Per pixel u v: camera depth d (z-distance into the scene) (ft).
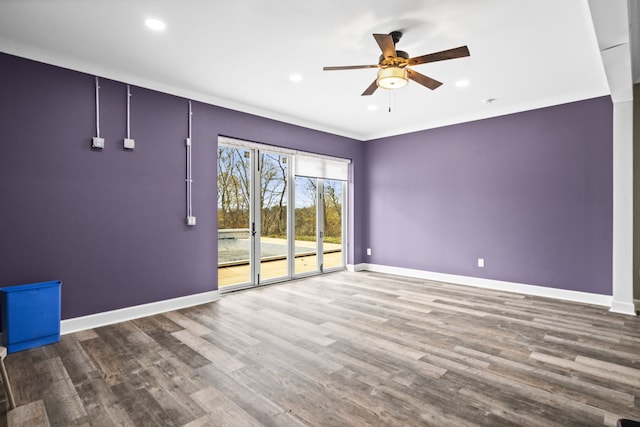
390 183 20.07
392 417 6.17
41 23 8.57
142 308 12.05
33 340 9.28
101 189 11.24
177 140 13.08
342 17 8.32
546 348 9.15
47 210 10.23
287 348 9.20
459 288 16.17
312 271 19.21
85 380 7.50
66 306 10.54
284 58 10.54
